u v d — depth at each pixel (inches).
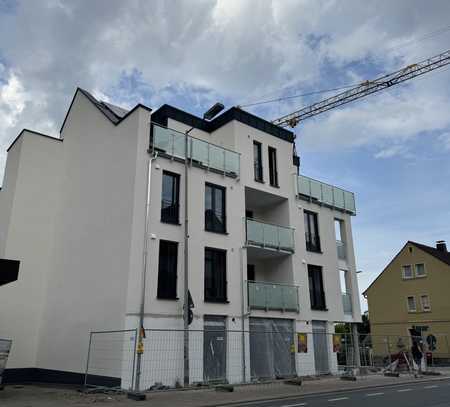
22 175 716.0
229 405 392.8
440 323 1354.6
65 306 645.9
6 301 657.6
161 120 776.3
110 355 538.6
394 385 587.5
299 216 811.4
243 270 683.4
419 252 1459.2
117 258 576.4
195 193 656.4
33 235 706.8
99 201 646.5
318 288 810.8
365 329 1925.4
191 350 581.9
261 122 814.5
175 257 609.9
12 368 642.8
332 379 669.9
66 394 471.8
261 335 680.4
